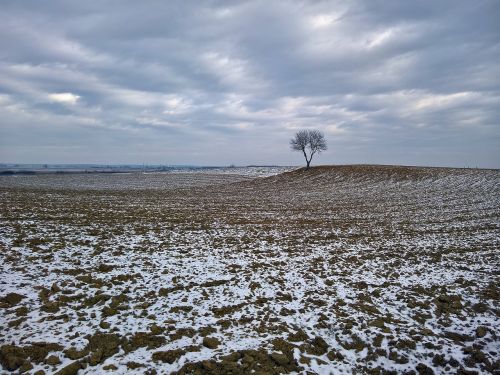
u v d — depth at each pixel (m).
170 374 5.74
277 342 6.84
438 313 8.38
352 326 7.65
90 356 6.09
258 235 17.44
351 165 78.44
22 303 7.98
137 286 9.49
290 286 10.03
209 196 40.38
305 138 79.81
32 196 31.47
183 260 12.15
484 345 7.01
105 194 38.31
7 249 11.90
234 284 10.00
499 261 13.03
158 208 27.25
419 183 52.03
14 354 5.96
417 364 6.36
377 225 21.58
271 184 59.72
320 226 20.88
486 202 32.88
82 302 8.30
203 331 7.20
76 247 12.88
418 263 12.76
